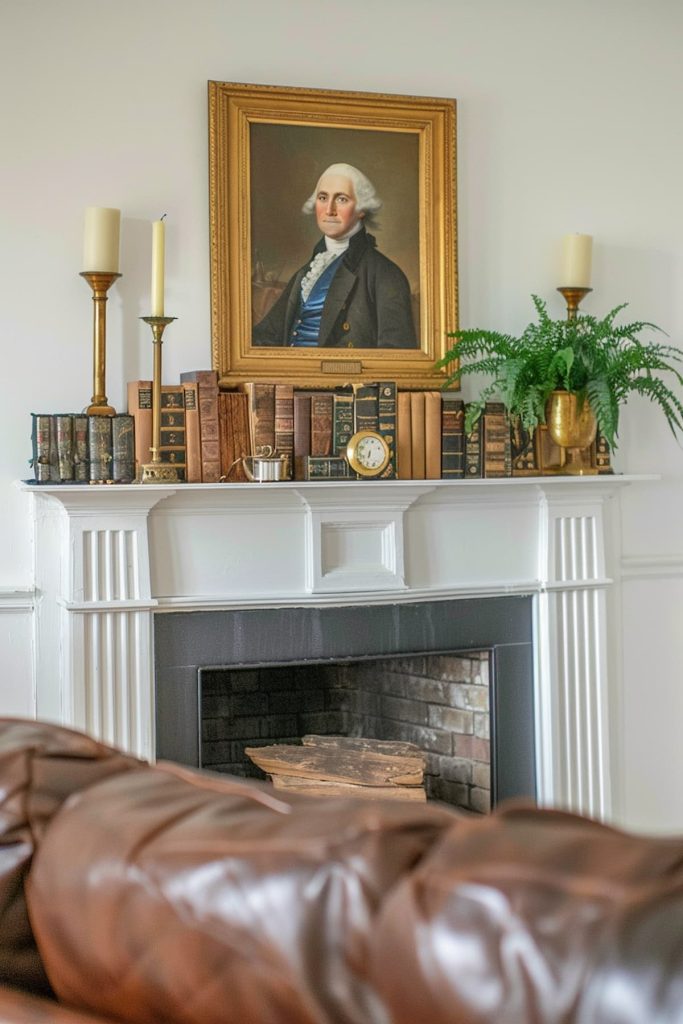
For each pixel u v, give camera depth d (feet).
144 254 12.10
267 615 12.13
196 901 2.15
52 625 11.71
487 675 13.08
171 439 11.71
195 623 11.89
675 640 14.33
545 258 13.64
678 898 1.64
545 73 13.61
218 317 12.19
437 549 12.76
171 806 2.40
